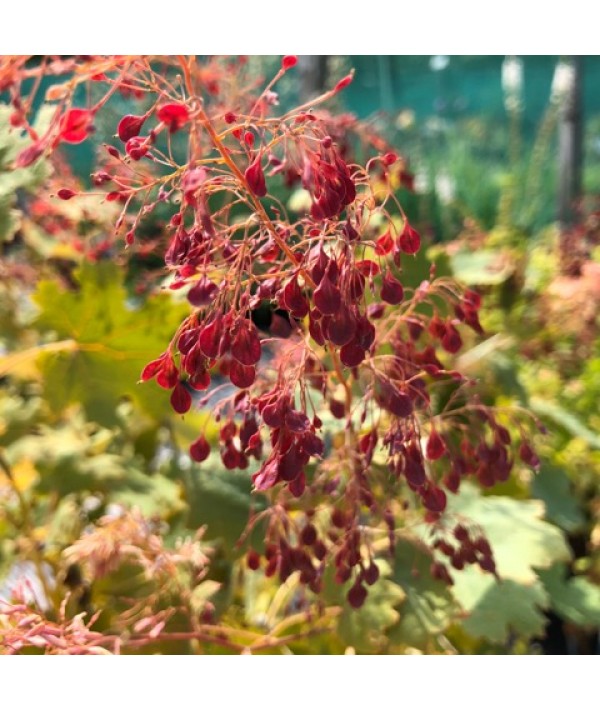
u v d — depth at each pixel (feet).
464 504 0.78
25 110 0.32
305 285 0.40
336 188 0.36
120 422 0.80
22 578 0.58
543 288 1.27
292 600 0.78
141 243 0.83
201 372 0.38
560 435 1.11
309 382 0.54
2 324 0.97
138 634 0.64
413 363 0.49
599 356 1.22
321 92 1.95
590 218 1.28
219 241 0.39
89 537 0.64
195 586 0.70
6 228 0.67
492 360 1.00
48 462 0.82
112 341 0.79
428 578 0.66
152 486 0.82
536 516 0.76
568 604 0.87
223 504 0.66
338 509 0.52
